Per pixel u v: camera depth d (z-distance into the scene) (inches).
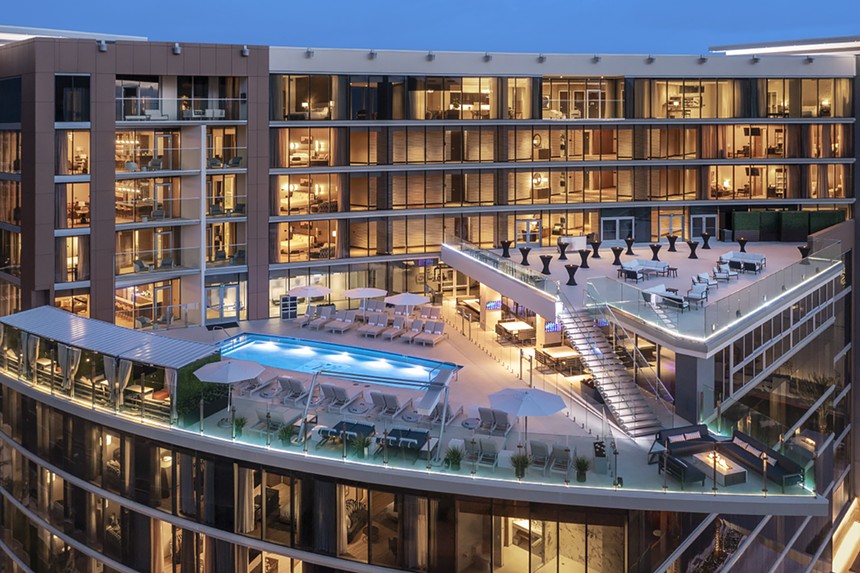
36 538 1347.2
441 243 2118.6
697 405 1175.0
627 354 1314.0
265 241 1924.2
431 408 1087.0
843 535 2063.2
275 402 1263.5
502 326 1694.1
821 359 1866.4
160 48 1753.2
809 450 1031.6
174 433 1130.7
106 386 1195.9
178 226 1899.6
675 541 1079.6
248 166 1887.3
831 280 1910.7
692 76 2214.6
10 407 1374.3
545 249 2176.4
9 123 1742.1
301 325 1827.0
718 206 2311.8
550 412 1063.0
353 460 1063.0
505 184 2146.9
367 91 2012.8
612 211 2253.9
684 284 1716.3
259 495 1109.1
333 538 1083.3
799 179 2313.0
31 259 1681.8
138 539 1190.3
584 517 1019.3
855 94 2299.5
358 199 2041.1
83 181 1706.4
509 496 1015.6
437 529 1049.5
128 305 1825.8
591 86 2220.7
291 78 1943.9
